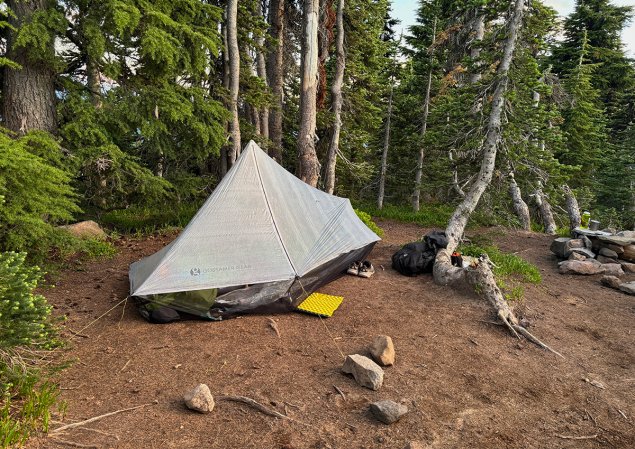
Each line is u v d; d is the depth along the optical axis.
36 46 6.50
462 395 3.72
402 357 4.34
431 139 10.80
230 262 5.18
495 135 8.75
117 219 10.90
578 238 9.63
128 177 8.50
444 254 7.33
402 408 3.27
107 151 7.55
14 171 4.73
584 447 3.14
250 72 12.40
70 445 2.71
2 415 2.79
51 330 3.59
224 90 10.84
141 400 3.34
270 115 15.53
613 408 3.70
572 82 17.36
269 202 5.95
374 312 5.53
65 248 6.14
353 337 4.77
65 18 6.86
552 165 8.74
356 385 3.74
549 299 6.54
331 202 7.74
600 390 4.00
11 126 7.15
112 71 7.74
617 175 19.20
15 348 3.39
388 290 6.47
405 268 7.32
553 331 5.32
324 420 3.22
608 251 8.94
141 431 2.94
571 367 4.44
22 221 5.05
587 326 5.59
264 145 13.27
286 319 5.19
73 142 7.54
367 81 14.08
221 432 3.00
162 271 4.91
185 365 3.94
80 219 9.15
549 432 3.30
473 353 4.55
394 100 17.05
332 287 6.48
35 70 7.18
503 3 8.63
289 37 15.65
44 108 7.34
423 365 4.20
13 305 2.93
